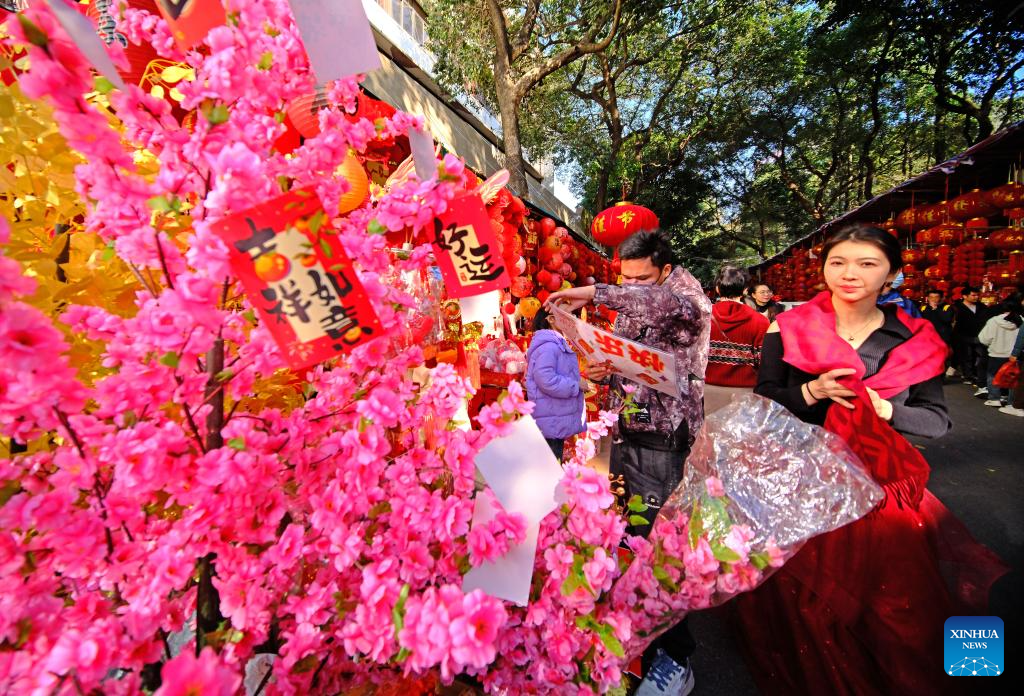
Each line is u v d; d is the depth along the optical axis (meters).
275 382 0.97
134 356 0.61
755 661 1.73
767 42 15.73
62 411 0.57
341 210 1.27
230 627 0.74
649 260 1.92
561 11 10.28
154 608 0.63
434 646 0.63
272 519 0.70
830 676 1.44
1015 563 2.41
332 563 0.83
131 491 0.65
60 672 0.53
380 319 0.73
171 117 0.62
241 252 0.57
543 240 4.61
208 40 0.59
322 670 0.87
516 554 0.82
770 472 1.07
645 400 1.79
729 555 0.93
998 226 8.77
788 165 20.27
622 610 0.99
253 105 0.64
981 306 8.02
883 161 19.61
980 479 3.61
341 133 0.74
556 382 2.46
